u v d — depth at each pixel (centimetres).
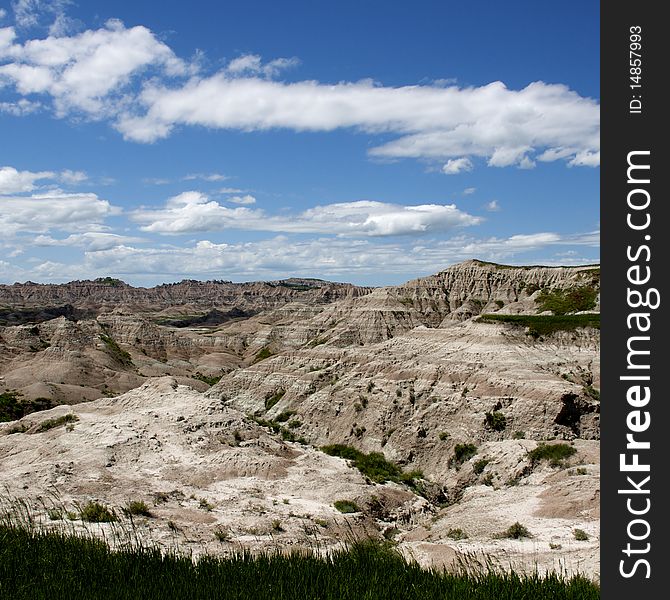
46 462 4091
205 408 5516
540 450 4916
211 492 3897
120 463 4250
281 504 3738
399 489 4719
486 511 3200
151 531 2656
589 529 2669
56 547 1356
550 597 1178
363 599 1089
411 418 6906
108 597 1045
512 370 6950
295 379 9350
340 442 7181
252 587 1123
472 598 1147
